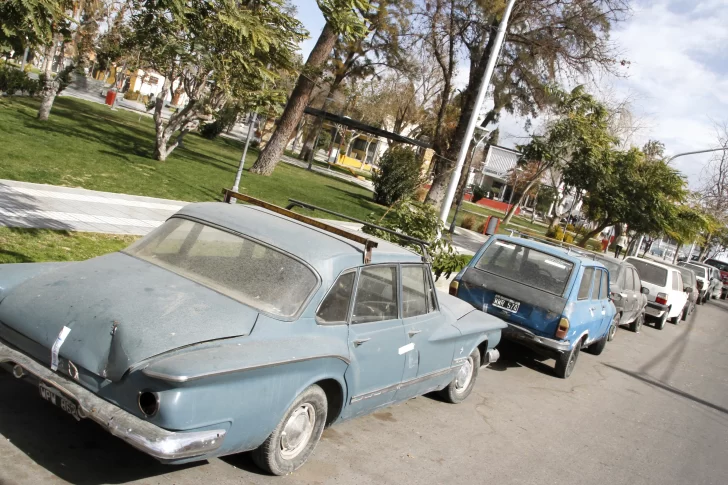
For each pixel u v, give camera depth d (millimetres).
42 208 9914
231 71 6992
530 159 25250
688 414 9453
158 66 17234
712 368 14016
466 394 7258
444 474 5234
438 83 48406
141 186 14430
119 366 3453
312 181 30422
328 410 4758
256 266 4332
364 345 4703
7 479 3527
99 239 9094
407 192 30156
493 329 7098
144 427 3352
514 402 7930
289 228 4738
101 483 3740
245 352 3672
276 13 6660
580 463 6352
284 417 4086
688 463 7160
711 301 35312
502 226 36781
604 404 8867
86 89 41344
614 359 12305
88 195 11969
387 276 5113
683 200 24844
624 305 13820
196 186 16641
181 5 5980
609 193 24172
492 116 29422
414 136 53094
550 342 8797
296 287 4250
